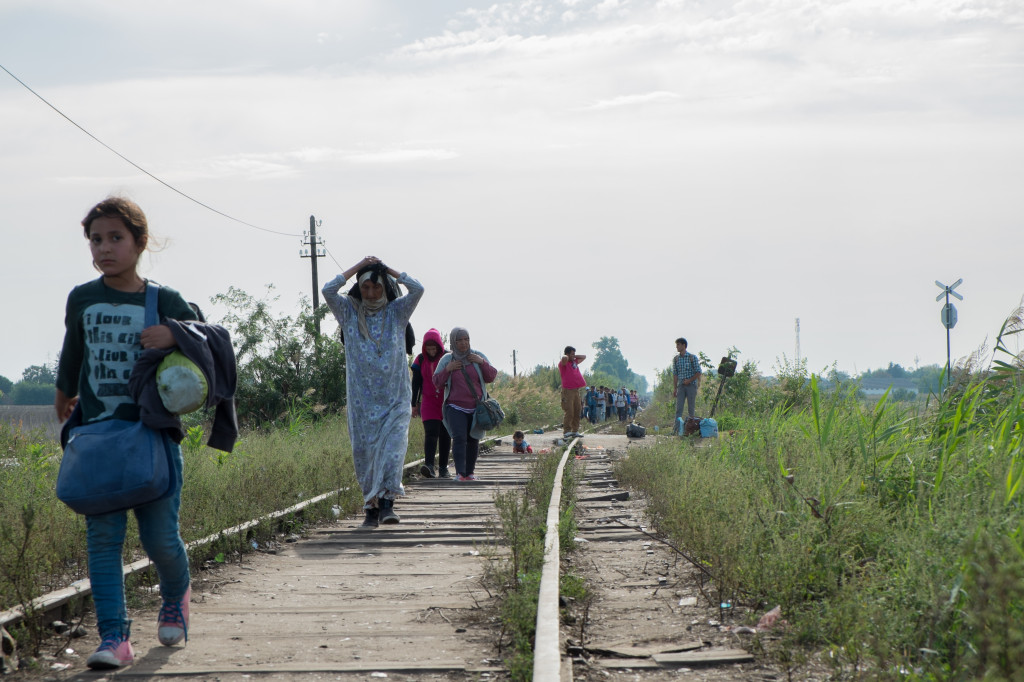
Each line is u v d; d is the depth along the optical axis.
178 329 4.34
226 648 4.79
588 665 4.50
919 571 4.70
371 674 4.31
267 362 23.09
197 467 10.15
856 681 3.99
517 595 5.21
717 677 4.29
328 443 15.29
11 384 113.12
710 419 19.25
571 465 14.92
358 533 8.69
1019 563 3.67
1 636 4.48
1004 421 7.45
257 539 8.04
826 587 5.29
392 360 8.71
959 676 3.71
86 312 4.38
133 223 4.36
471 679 4.24
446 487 12.73
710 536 6.58
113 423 4.28
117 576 4.41
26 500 7.37
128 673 4.31
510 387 35.75
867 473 7.33
